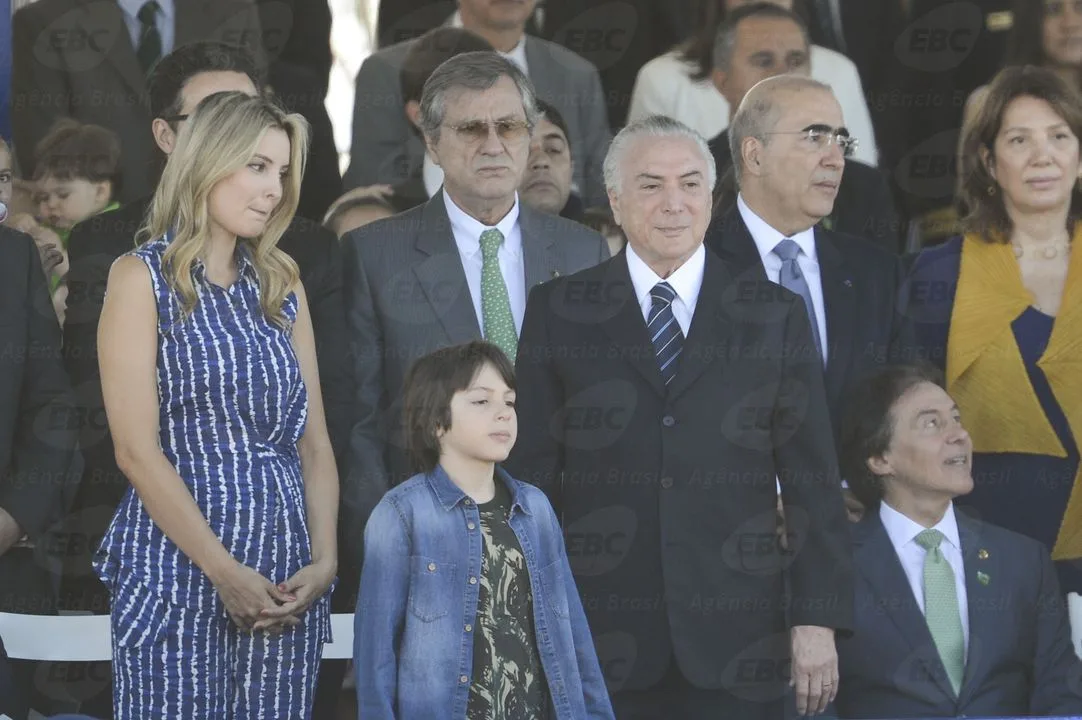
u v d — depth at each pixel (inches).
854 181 669.3
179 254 490.0
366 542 508.7
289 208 516.7
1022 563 636.1
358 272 626.8
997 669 626.8
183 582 491.5
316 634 516.7
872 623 626.8
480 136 623.5
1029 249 663.8
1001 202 666.8
